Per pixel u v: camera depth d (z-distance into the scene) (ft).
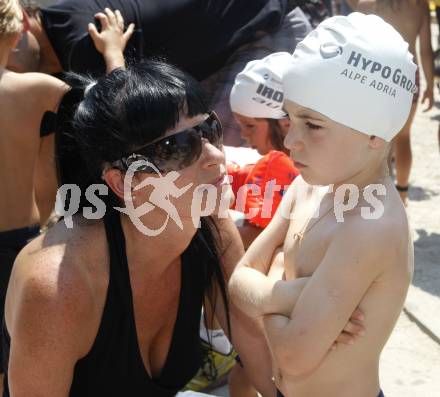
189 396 7.28
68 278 5.76
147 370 6.68
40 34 12.59
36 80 9.55
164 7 12.86
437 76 17.79
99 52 12.26
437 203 18.01
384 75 5.85
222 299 7.18
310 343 5.87
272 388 7.34
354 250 5.82
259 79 9.89
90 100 5.91
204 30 13.20
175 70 6.00
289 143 6.07
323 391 6.40
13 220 9.66
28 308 5.73
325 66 5.83
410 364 11.43
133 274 6.24
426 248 15.40
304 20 14.35
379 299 6.04
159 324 6.66
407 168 17.07
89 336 6.07
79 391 6.39
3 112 9.43
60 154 6.29
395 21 16.63
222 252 6.99
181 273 6.60
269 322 6.24
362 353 6.22
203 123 5.89
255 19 13.46
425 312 12.70
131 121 5.66
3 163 9.51
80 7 12.56
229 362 10.48
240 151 10.18
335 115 5.82
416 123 24.27
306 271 6.31
